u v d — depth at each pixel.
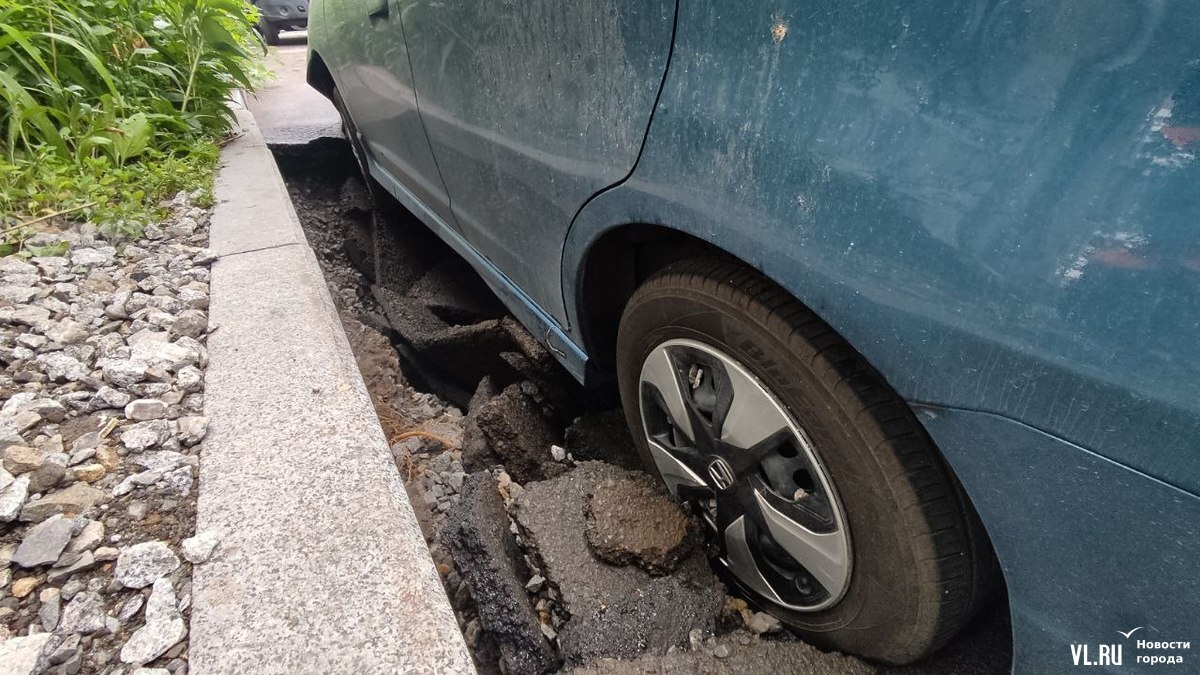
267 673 1.06
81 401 1.67
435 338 2.83
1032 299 0.84
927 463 1.13
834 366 1.16
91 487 1.42
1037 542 0.95
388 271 3.62
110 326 2.01
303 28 10.20
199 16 3.64
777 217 1.10
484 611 1.54
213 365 1.82
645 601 1.53
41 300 2.11
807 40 0.99
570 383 2.32
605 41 1.33
